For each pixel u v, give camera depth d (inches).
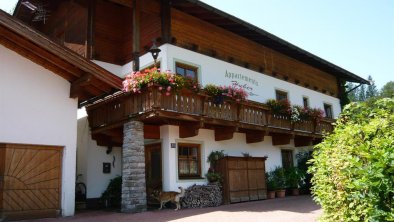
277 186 560.7
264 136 574.6
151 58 493.0
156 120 428.5
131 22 541.3
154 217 347.9
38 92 369.7
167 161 450.3
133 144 403.5
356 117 181.8
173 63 474.9
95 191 489.1
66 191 373.1
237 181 487.2
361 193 140.0
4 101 347.6
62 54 354.6
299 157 665.0
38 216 354.3
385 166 129.0
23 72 363.6
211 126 487.2
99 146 504.7
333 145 169.3
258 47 638.5
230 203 469.1
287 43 626.5
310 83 760.3
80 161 505.0
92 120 494.0
